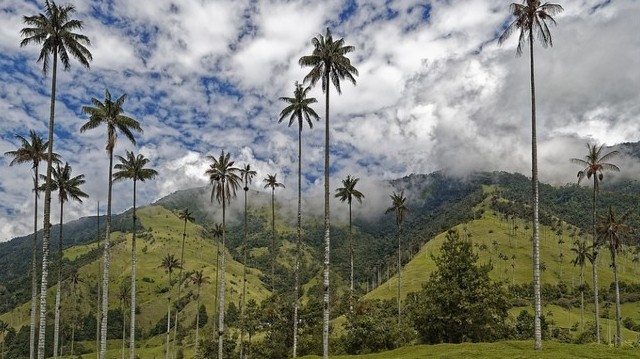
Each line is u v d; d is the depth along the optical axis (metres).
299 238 81.38
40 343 46.75
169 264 121.88
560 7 51.44
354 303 93.31
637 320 175.12
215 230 118.50
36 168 65.44
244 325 96.19
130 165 70.50
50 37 46.69
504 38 53.59
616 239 81.56
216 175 74.75
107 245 61.12
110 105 59.06
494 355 50.69
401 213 117.69
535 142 52.31
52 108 48.28
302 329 92.75
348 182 99.75
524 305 185.62
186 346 177.12
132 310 70.69
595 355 49.19
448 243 77.75
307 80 54.28
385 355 64.94
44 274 47.75
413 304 83.81
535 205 52.06
